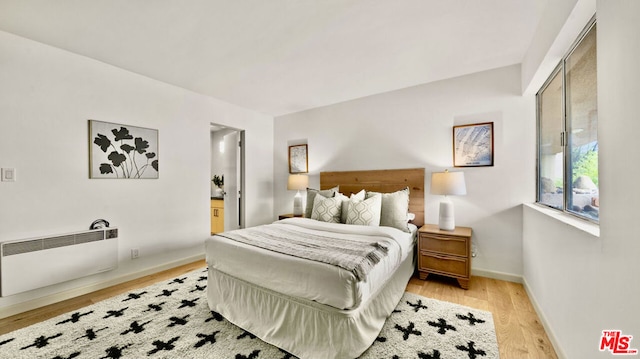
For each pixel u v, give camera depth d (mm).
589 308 1202
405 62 2625
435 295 2422
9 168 2082
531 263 2305
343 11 1808
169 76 2955
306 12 1816
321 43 2246
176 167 3260
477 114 2881
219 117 3818
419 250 2801
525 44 2293
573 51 1725
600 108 1070
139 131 2887
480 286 2613
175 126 3248
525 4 1765
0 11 1780
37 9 1763
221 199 4977
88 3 1707
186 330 1861
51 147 2291
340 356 1462
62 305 2238
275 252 1815
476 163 2881
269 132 4699
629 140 868
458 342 1703
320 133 4137
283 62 2605
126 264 2791
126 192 2793
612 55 972
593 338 1160
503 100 2744
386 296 1979
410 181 3279
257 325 1796
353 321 1489
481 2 1731
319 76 2967
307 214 3434
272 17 1872
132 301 2305
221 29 2027
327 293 1501
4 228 2061
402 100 3359
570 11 1404
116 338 1761
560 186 1989
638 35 812
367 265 1638
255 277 1820
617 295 958
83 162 2479
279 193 4707
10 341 1731
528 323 1933
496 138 2781
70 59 2393
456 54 2467
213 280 2141
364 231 2402
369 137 3633
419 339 1734
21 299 2127
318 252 1778
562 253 1555
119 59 2537
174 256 3240
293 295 1646
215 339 1757
